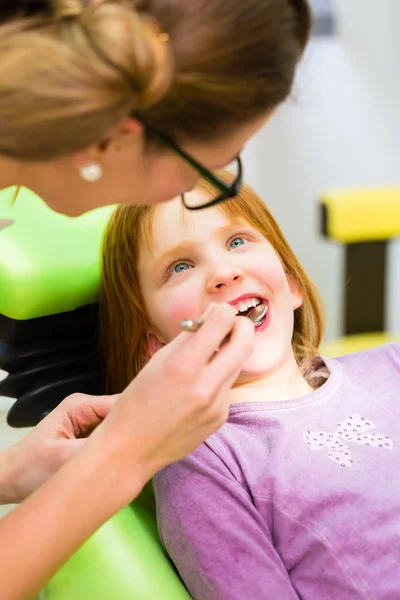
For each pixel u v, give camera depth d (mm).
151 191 553
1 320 898
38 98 461
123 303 938
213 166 561
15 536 589
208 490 773
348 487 787
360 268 1774
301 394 915
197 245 884
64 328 939
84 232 969
